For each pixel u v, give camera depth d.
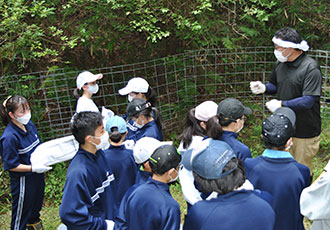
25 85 5.16
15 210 3.42
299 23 6.43
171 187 4.53
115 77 5.96
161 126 3.58
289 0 6.12
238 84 6.35
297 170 2.17
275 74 3.74
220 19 6.01
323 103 5.79
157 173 2.01
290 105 3.35
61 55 5.64
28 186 3.33
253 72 5.98
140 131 3.32
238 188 1.79
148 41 5.98
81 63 5.82
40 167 3.11
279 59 3.43
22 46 4.91
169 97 6.12
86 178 2.29
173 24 5.81
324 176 2.05
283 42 3.27
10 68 5.45
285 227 2.17
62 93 5.52
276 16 6.28
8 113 3.14
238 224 1.66
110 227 2.35
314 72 3.30
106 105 5.90
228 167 1.72
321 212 2.06
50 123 5.16
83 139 2.35
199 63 6.11
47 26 5.53
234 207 1.70
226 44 5.50
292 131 2.23
